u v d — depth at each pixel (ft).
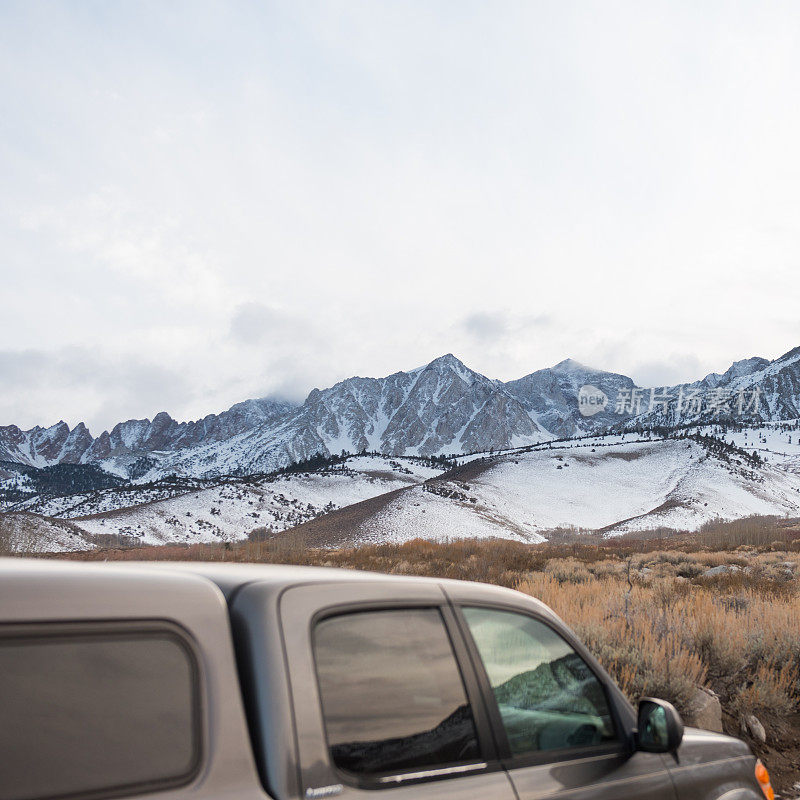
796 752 25.22
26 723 5.35
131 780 5.74
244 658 6.98
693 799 10.23
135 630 6.10
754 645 31.45
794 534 245.65
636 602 37.11
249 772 6.43
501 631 9.30
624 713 10.28
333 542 454.40
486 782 8.07
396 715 7.65
